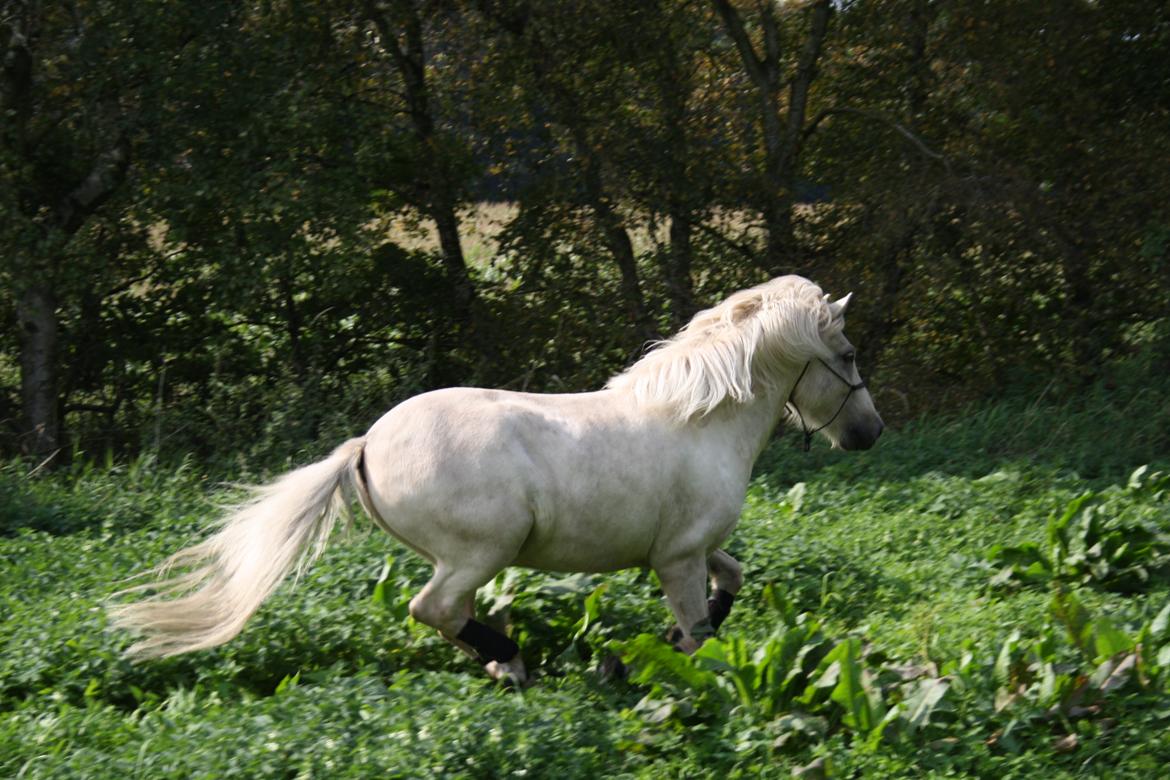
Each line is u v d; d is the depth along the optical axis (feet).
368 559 25.64
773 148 55.06
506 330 53.57
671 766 17.31
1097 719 18.48
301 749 16.20
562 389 52.70
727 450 21.42
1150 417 43.65
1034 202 51.19
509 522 19.47
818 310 22.22
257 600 19.39
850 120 55.83
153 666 20.27
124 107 47.32
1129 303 53.16
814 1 55.57
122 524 33.12
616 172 52.06
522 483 19.51
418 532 19.69
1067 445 42.09
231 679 20.24
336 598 23.34
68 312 48.83
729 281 54.13
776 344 21.75
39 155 47.50
